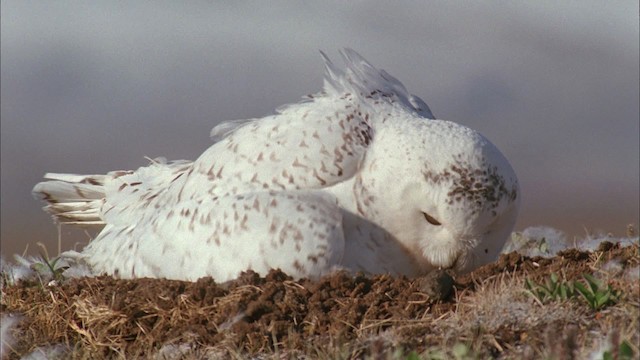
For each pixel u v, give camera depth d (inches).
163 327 645.3
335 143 693.9
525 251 911.7
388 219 687.1
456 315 601.6
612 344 511.5
